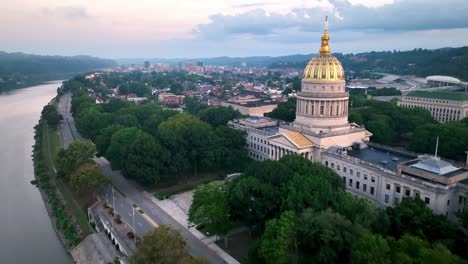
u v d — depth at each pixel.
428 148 174.50
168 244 83.75
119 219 130.00
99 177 149.12
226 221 113.44
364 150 161.25
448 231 94.12
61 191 167.50
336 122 175.00
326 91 173.12
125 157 164.25
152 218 134.00
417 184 118.88
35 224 145.50
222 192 116.31
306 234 90.94
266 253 90.94
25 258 120.94
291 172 120.00
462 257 91.38
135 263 84.38
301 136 166.50
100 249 117.62
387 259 76.81
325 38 176.25
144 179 154.00
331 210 95.56
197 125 188.38
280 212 107.06
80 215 143.12
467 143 159.88
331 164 156.88
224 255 108.62
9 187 183.00
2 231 139.38
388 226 96.31
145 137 166.62
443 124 182.38
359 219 92.62
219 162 177.12
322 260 88.50
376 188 136.00
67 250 125.69
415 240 81.00
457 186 112.62
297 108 184.38
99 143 198.88
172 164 164.62
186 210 141.38
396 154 154.00
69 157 164.12
